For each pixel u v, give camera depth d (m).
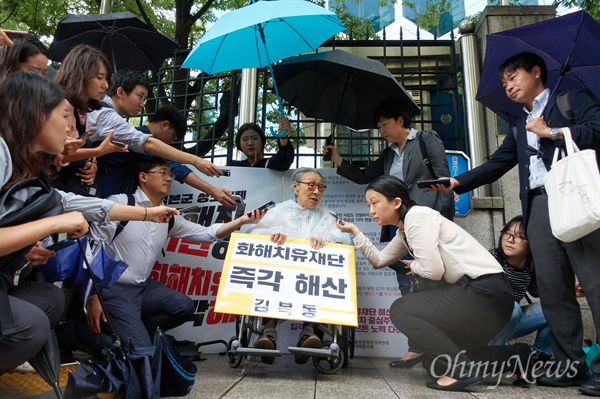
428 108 6.34
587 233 2.73
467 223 4.86
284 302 3.22
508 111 3.79
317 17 4.36
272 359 3.41
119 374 2.21
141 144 3.52
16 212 1.86
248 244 3.49
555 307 3.09
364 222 4.50
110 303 3.24
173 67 6.02
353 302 3.26
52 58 4.74
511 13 5.54
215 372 3.24
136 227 3.45
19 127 1.99
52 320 2.24
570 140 2.85
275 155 4.62
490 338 3.13
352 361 3.91
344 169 4.41
